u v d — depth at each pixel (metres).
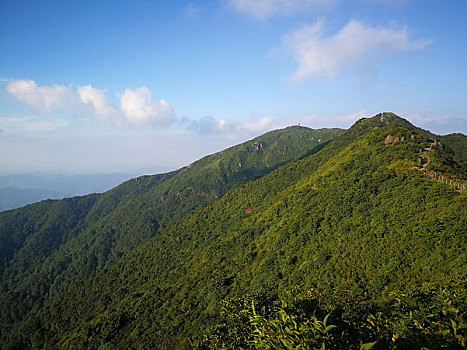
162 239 89.38
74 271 136.75
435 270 22.22
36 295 122.12
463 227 24.66
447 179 37.06
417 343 4.92
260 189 86.88
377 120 102.50
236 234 62.47
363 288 24.47
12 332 84.50
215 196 192.25
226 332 8.67
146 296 54.56
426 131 96.19
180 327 39.00
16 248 171.75
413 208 31.62
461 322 4.76
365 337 5.55
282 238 44.31
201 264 58.44
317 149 132.38
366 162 53.44
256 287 36.44
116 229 168.38
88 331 47.66
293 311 6.96
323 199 47.66
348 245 32.44
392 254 26.58
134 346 39.66
